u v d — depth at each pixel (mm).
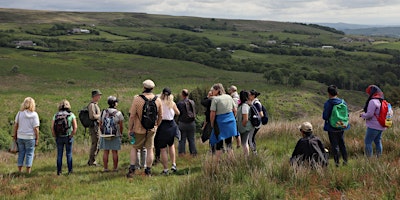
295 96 99938
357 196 5383
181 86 106500
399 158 7469
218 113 8070
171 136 8453
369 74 142125
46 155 13867
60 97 78500
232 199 5656
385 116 7656
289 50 196125
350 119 13766
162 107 8445
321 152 7008
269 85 117125
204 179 6320
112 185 7523
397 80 132000
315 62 169250
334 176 6250
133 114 7992
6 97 74250
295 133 13055
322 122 14102
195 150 10398
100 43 194125
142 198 6500
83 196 6781
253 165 7113
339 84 127875
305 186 6180
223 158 7625
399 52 197875
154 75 124625
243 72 143625
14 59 128875
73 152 13820
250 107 8617
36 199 6617
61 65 126188
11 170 9547
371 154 7637
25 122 8703
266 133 13531
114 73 122062
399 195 5258
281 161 7133
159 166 9453
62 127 8594
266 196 5664
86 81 105625
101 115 9008
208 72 137000
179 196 5793
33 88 90250
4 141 19547
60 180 7996
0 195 6758
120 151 13070
